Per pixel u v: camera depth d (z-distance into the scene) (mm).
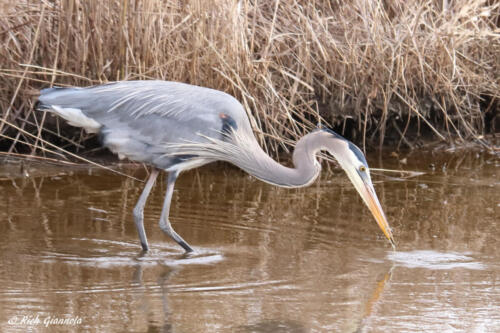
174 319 7461
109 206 11883
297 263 9438
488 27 16922
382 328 7359
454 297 8297
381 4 16125
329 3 15805
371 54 15766
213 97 10297
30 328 7156
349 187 13594
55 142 14844
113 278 8719
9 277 8609
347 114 16047
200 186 13406
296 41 15258
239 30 14273
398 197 12852
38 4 14336
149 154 10242
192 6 13852
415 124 17188
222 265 9312
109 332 7105
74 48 14070
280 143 15305
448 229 11062
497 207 12273
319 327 7348
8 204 11680
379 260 9633
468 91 16812
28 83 14172
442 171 14797
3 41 14070
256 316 7598
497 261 9672
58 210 11508
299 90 15766
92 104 10094
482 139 17406
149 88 10258
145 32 13766
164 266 9227
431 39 16078
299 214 11742
